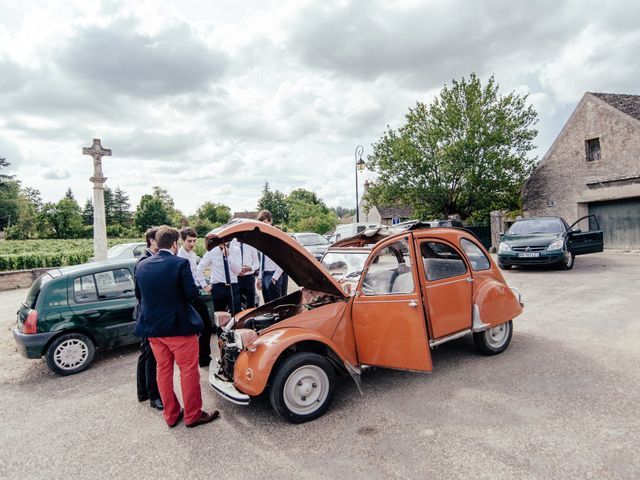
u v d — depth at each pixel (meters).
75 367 5.57
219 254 5.90
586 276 10.32
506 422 3.43
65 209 75.62
